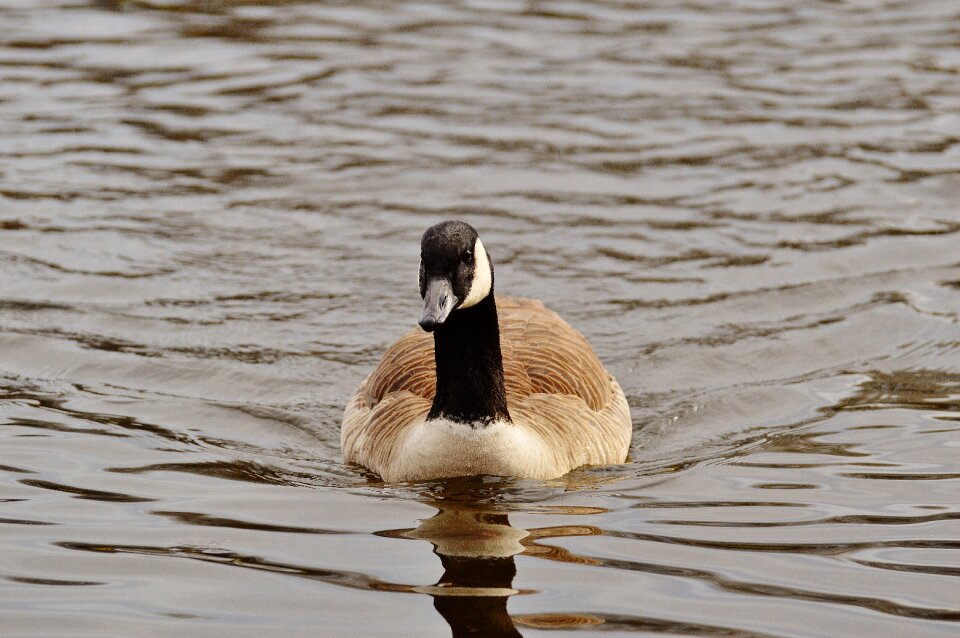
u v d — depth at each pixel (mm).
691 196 19125
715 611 9117
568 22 26578
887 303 16125
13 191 18953
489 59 24453
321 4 27578
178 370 14492
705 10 27328
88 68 23750
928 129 21297
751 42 25406
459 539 10461
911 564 9867
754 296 16391
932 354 14914
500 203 18875
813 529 10586
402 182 19484
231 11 27016
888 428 13039
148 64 24000
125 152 20422
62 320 15523
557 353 13320
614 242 17766
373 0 27750
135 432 12969
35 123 21328
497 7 27406
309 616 9039
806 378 14508
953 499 11156
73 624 8898
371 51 24812
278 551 10180
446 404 11883
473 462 11812
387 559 10039
